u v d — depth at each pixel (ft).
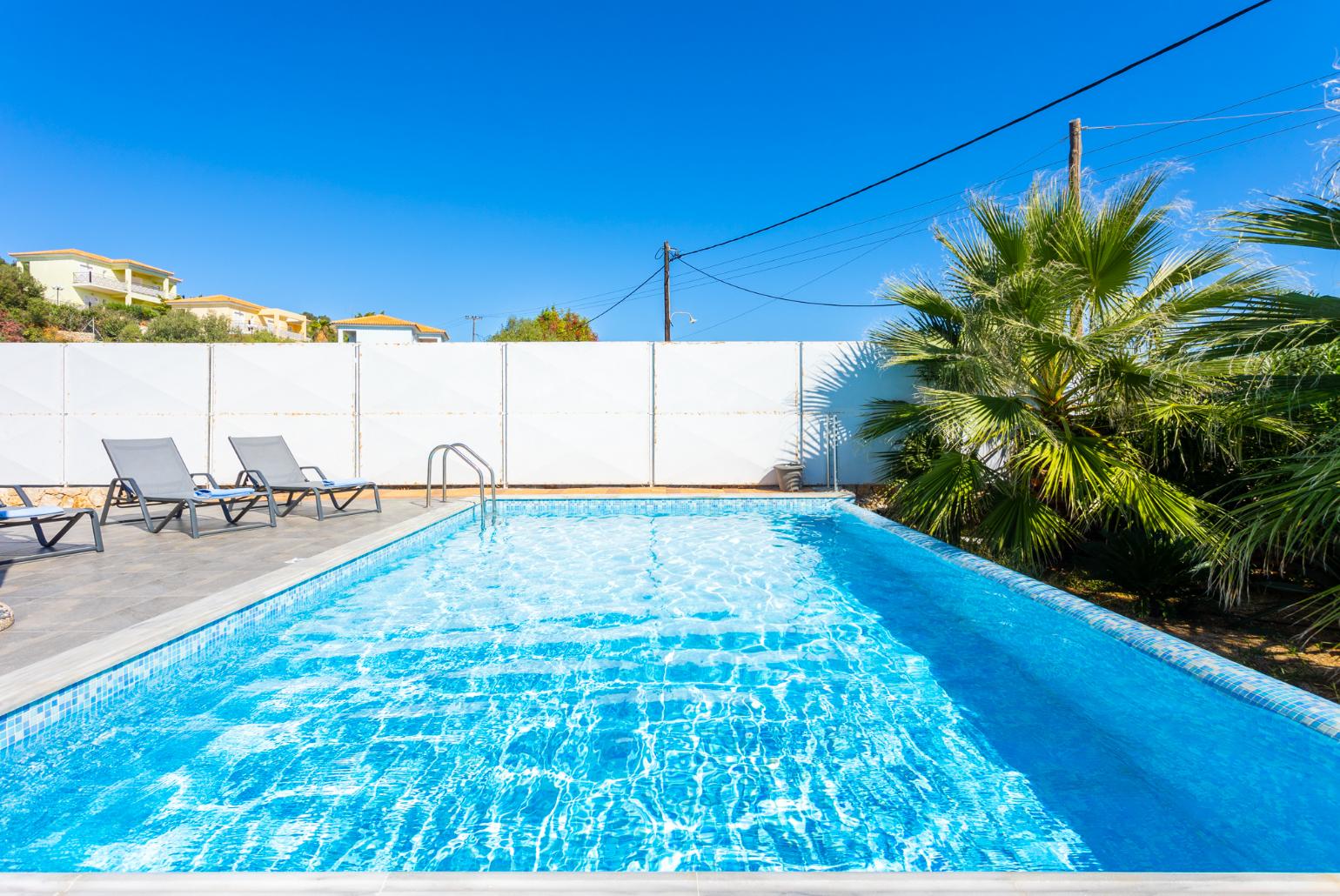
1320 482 9.27
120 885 4.50
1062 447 16.63
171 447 22.29
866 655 12.38
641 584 17.52
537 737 9.26
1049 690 10.98
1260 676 8.11
